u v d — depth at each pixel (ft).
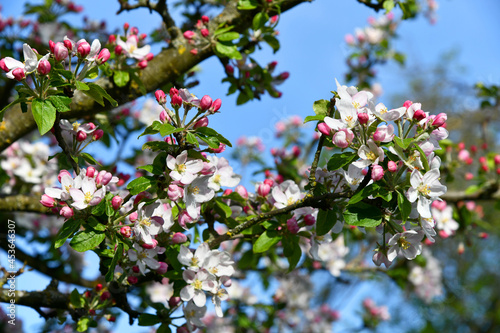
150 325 8.90
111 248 8.60
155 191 8.33
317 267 18.06
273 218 9.24
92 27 19.03
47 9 18.65
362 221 7.66
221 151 8.63
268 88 13.70
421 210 7.36
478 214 18.72
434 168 7.50
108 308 10.91
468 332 39.32
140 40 12.47
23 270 10.67
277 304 19.42
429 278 21.62
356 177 8.02
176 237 8.62
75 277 15.48
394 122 7.70
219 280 8.68
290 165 15.25
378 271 19.62
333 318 23.53
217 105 7.92
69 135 13.92
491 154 17.61
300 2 13.00
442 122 7.50
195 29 13.29
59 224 16.80
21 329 16.35
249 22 13.07
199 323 8.75
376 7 13.85
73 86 8.15
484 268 40.42
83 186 7.75
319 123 8.01
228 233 8.98
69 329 11.76
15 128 11.48
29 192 15.98
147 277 9.49
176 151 7.95
